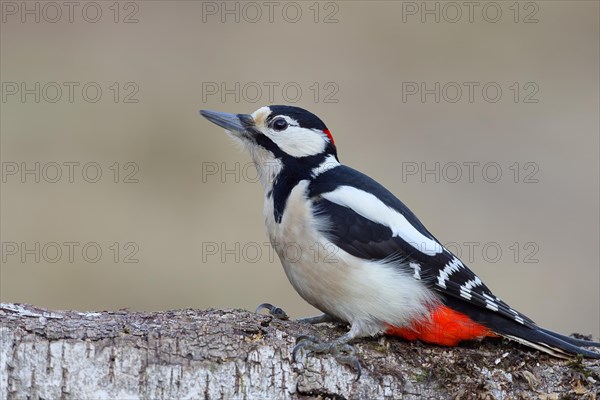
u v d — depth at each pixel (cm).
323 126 816
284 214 762
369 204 749
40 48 1675
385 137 1577
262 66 1686
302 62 1720
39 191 1382
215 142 1517
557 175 1516
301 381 662
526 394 689
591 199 1477
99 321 652
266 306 791
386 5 1822
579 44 1802
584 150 1558
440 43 1761
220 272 1290
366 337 739
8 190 1381
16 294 1234
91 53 1680
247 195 1413
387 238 738
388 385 679
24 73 1622
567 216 1444
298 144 800
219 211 1381
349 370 673
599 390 690
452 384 691
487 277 1348
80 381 627
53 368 625
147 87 1611
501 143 1579
